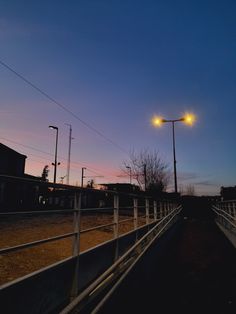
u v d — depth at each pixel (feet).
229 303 17.06
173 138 84.89
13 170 97.19
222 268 25.62
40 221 44.78
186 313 15.43
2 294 7.76
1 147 90.48
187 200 96.99
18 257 19.56
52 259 20.21
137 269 18.93
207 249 34.76
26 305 8.83
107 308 12.77
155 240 27.09
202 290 19.39
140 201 107.45
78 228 12.30
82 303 11.36
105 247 16.43
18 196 59.93
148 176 117.50
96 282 12.32
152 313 15.19
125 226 46.37
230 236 38.22
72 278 11.92
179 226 58.34
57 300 10.74
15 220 43.32
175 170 83.35
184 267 26.08
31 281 9.11
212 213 88.99
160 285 20.53
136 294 17.88
